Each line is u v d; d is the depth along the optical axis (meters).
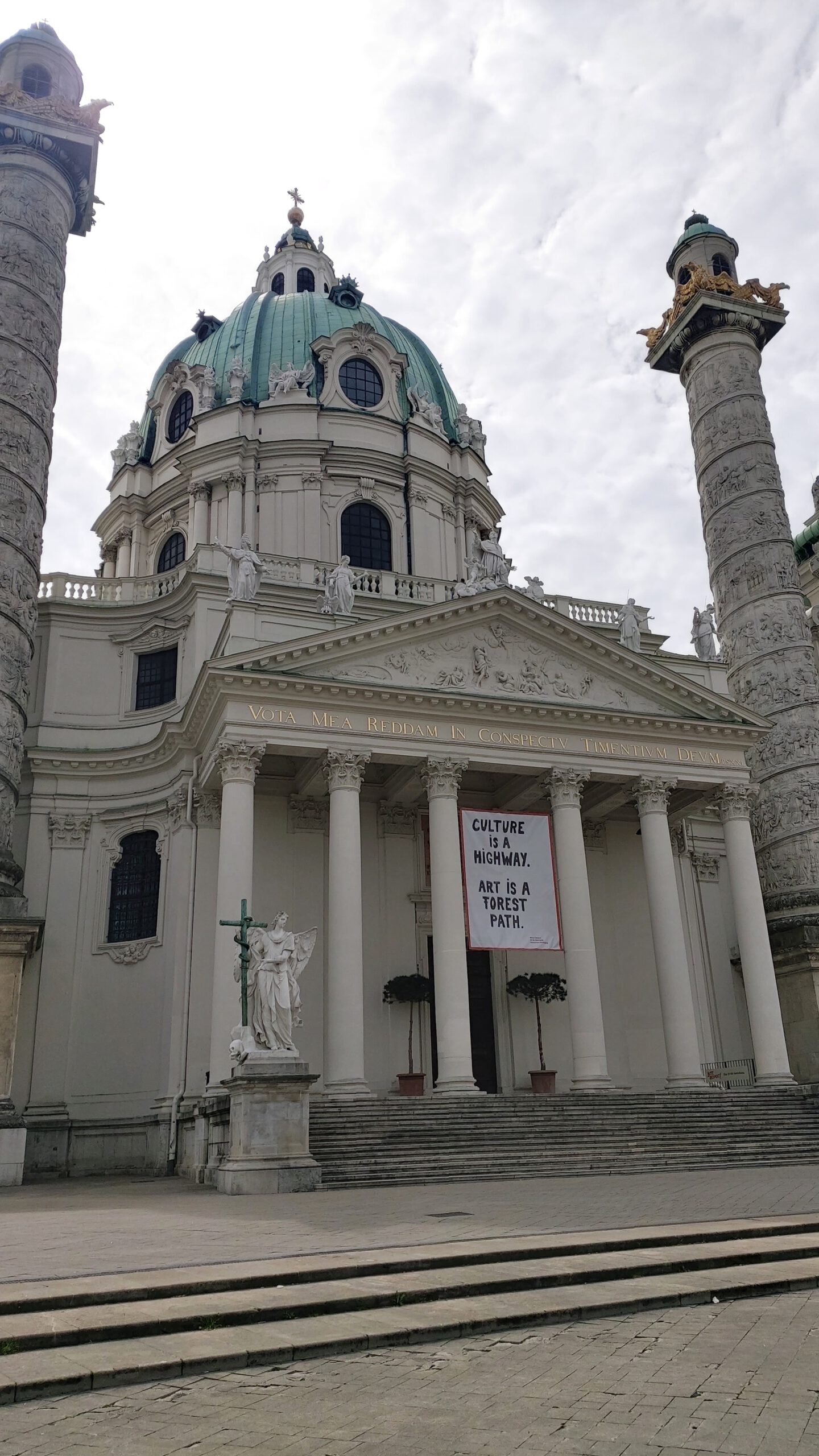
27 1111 31.59
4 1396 6.78
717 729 33.94
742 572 38.94
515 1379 7.12
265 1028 21.42
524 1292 9.47
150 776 35.44
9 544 31.12
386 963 33.66
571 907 30.77
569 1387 6.93
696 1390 6.78
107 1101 32.09
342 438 46.38
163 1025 31.70
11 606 30.88
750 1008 31.66
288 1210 15.73
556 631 33.34
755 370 41.59
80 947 33.78
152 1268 10.10
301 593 36.97
